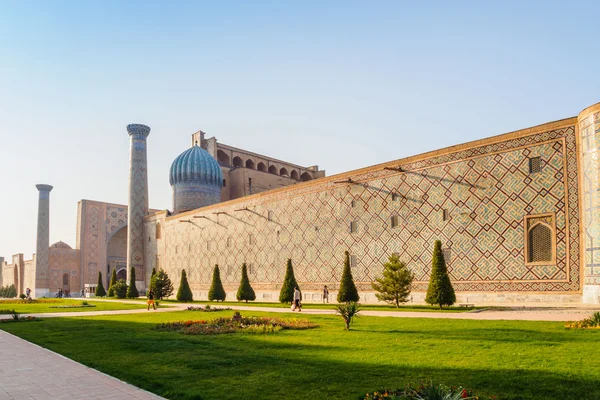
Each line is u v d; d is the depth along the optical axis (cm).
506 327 1123
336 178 2700
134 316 1831
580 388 544
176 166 4606
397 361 730
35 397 576
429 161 2239
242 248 3375
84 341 1071
